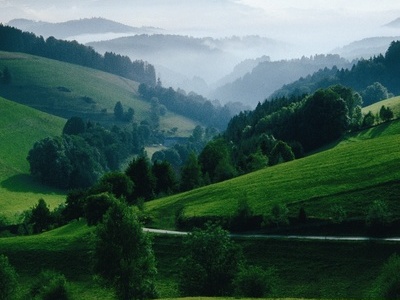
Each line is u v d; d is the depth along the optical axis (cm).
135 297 6412
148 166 14275
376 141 13050
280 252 8362
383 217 8319
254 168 14775
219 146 17050
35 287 7719
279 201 9988
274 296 6391
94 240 6719
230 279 6600
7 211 19725
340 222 8750
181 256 9012
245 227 9450
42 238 10488
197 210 10644
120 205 6725
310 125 18612
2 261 7356
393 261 6216
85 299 8244
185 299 5116
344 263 7750
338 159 12019
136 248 6575
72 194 13950
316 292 7344
